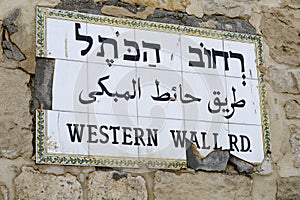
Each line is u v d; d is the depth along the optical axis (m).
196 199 2.67
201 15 2.90
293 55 2.98
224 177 2.73
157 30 2.81
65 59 2.66
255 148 2.80
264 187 2.78
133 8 2.81
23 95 2.59
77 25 2.71
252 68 2.90
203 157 2.72
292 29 3.02
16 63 2.62
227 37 2.90
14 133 2.54
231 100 2.82
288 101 2.91
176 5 2.87
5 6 2.67
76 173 2.56
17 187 2.50
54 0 2.72
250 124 2.82
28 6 2.69
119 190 2.59
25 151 2.54
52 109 2.60
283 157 2.84
